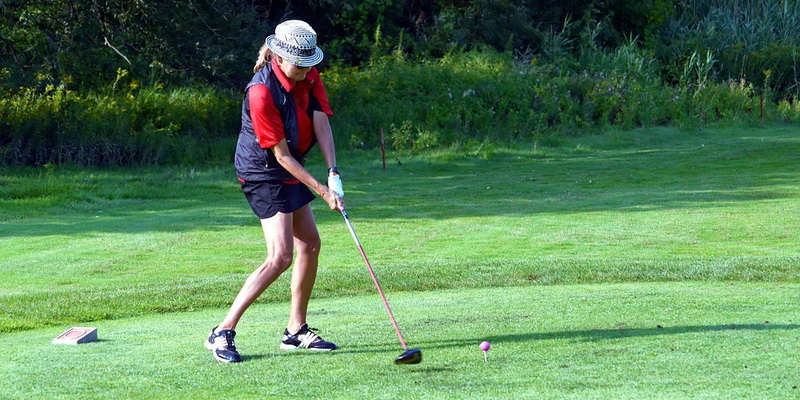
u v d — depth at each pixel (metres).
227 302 11.98
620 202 25.67
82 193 28.39
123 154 37.66
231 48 44.56
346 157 40.81
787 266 14.00
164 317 10.94
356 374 6.84
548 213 23.73
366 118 46.06
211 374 6.95
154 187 30.88
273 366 7.23
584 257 16.44
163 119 41.19
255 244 19.19
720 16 73.19
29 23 43.38
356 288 12.96
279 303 11.84
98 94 41.88
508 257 16.83
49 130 36.56
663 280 13.30
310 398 6.15
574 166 37.38
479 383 6.42
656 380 6.32
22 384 6.64
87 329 8.87
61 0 43.47
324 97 8.08
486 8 62.78
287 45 7.48
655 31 72.56
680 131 50.84
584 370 6.72
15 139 35.94
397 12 61.62
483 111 48.50
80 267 16.34
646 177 32.66
